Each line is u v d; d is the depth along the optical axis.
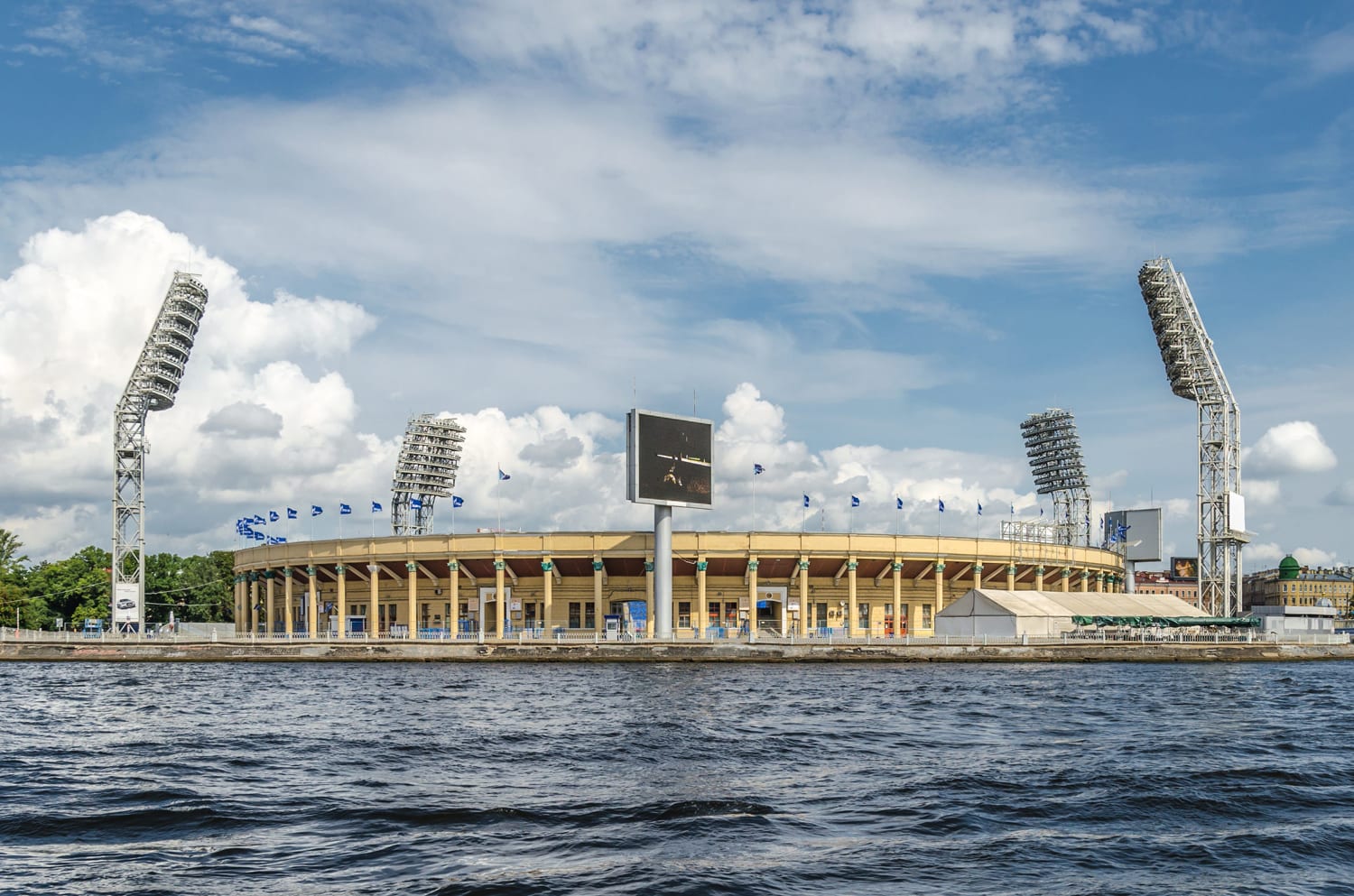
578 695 66.31
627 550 116.19
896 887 22.69
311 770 37.50
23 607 150.12
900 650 102.31
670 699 63.00
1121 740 45.22
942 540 124.56
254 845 26.52
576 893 22.02
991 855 25.31
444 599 125.25
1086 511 189.00
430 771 36.94
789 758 39.84
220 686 75.38
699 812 29.62
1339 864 24.88
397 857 25.11
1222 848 26.14
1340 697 67.00
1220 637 116.56
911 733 47.41
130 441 129.62
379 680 79.75
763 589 122.38
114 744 44.44
